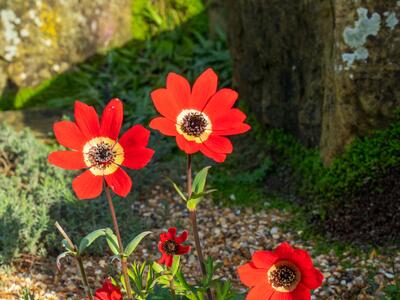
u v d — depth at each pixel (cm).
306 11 103
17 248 91
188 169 65
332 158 98
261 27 113
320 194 100
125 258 66
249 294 62
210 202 106
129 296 67
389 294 82
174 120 64
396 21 90
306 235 96
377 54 92
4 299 86
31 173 105
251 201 105
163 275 69
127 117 130
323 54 100
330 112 98
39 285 88
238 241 97
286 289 62
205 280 67
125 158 63
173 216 104
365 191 95
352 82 93
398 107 92
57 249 95
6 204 97
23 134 118
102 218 98
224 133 64
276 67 112
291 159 109
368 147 95
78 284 89
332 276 88
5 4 135
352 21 92
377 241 92
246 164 114
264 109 115
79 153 63
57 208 100
